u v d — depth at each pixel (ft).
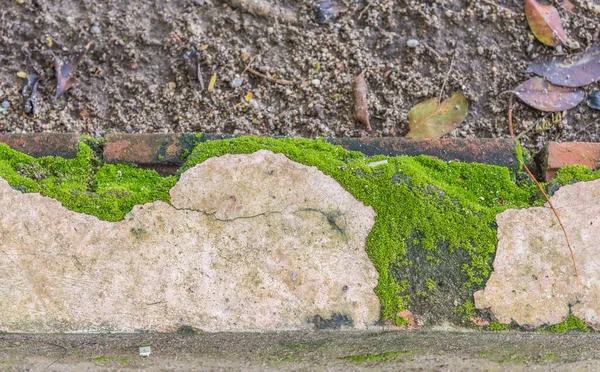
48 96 3.77
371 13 3.84
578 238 3.43
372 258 3.41
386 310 3.40
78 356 3.72
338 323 3.40
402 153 3.52
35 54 3.78
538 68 3.82
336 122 3.79
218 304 3.40
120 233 3.40
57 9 3.81
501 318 3.41
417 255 3.42
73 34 3.80
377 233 3.42
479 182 3.48
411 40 3.83
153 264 3.40
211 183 3.43
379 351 3.69
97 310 3.39
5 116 3.76
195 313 3.39
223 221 3.42
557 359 3.78
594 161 3.52
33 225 3.40
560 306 3.41
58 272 3.39
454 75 3.81
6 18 3.79
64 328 3.39
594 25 3.83
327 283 3.40
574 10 3.84
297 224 3.42
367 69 3.81
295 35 3.83
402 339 3.49
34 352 3.68
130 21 3.81
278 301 3.40
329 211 3.43
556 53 3.82
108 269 3.40
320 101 3.79
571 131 3.81
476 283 3.41
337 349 3.66
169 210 3.42
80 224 3.40
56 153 3.48
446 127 3.79
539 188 3.48
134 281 3.40
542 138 3.80
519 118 3.81
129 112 3.78
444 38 3.84
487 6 3.84
